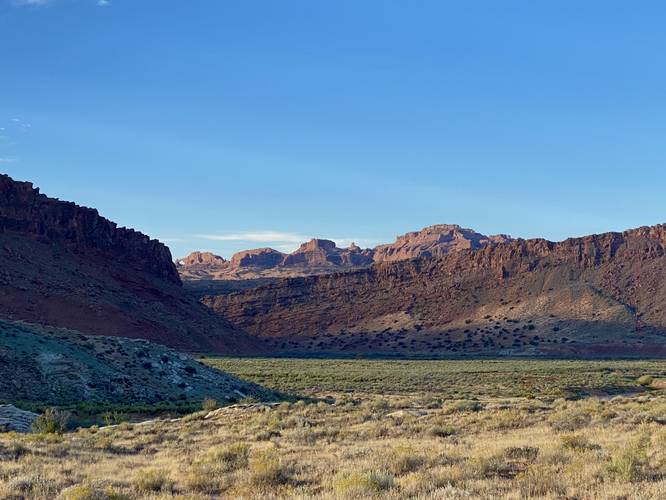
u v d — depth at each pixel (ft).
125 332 504.02
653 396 195.72
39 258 541.34
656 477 48.98
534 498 42.86
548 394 228.43
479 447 72.79
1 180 574.97
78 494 46.68
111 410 158.61
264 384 271.90
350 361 533.96
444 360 581.12
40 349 182.91
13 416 123.24
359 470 55.77
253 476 54.34
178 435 103.30
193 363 215.31
